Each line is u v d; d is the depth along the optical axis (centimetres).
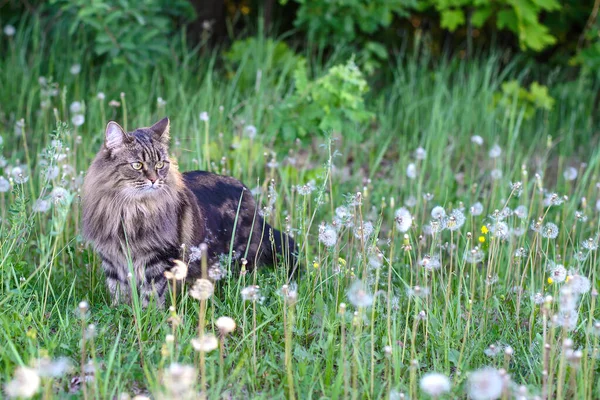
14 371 353
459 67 936
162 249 441
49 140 660
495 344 413
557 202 465
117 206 434
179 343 384
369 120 798
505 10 881
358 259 450
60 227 436
